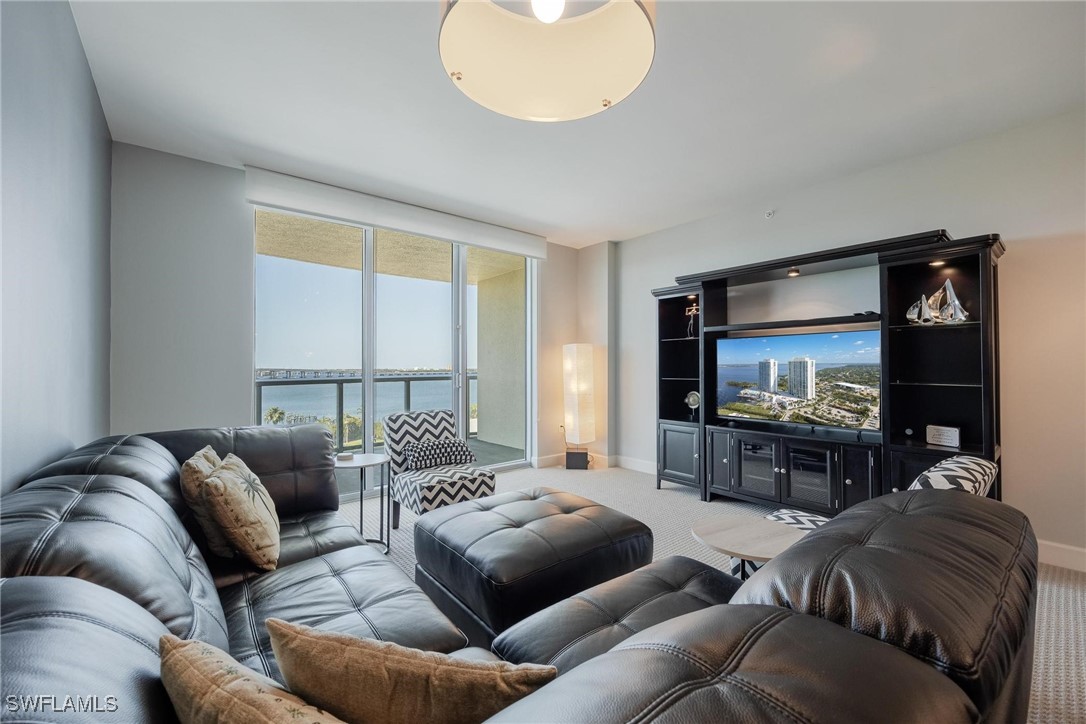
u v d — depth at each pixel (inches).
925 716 16.7
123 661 21.7
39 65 54.7
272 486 82.9
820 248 137.7
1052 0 68.0
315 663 24.8
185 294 117.4
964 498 37.2
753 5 69.0
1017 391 104.7
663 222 173.3
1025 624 24.7
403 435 129.5
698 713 15.5
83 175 78.1
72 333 70.9
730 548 71.5
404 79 86.9
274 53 79.5
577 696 16.8
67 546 29.1
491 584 64.2
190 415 117.9
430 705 24.5
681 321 177.6
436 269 171.5
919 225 119.0
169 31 74.0
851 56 80.6
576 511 85.4
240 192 125.6
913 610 21.5
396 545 113.6
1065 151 99.7
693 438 155.0
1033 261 103.2
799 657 18.6
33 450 51.5
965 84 89.0
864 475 115.2
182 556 44.2
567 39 53.3
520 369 198.8
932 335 114.9
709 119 100.9
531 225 177.0
